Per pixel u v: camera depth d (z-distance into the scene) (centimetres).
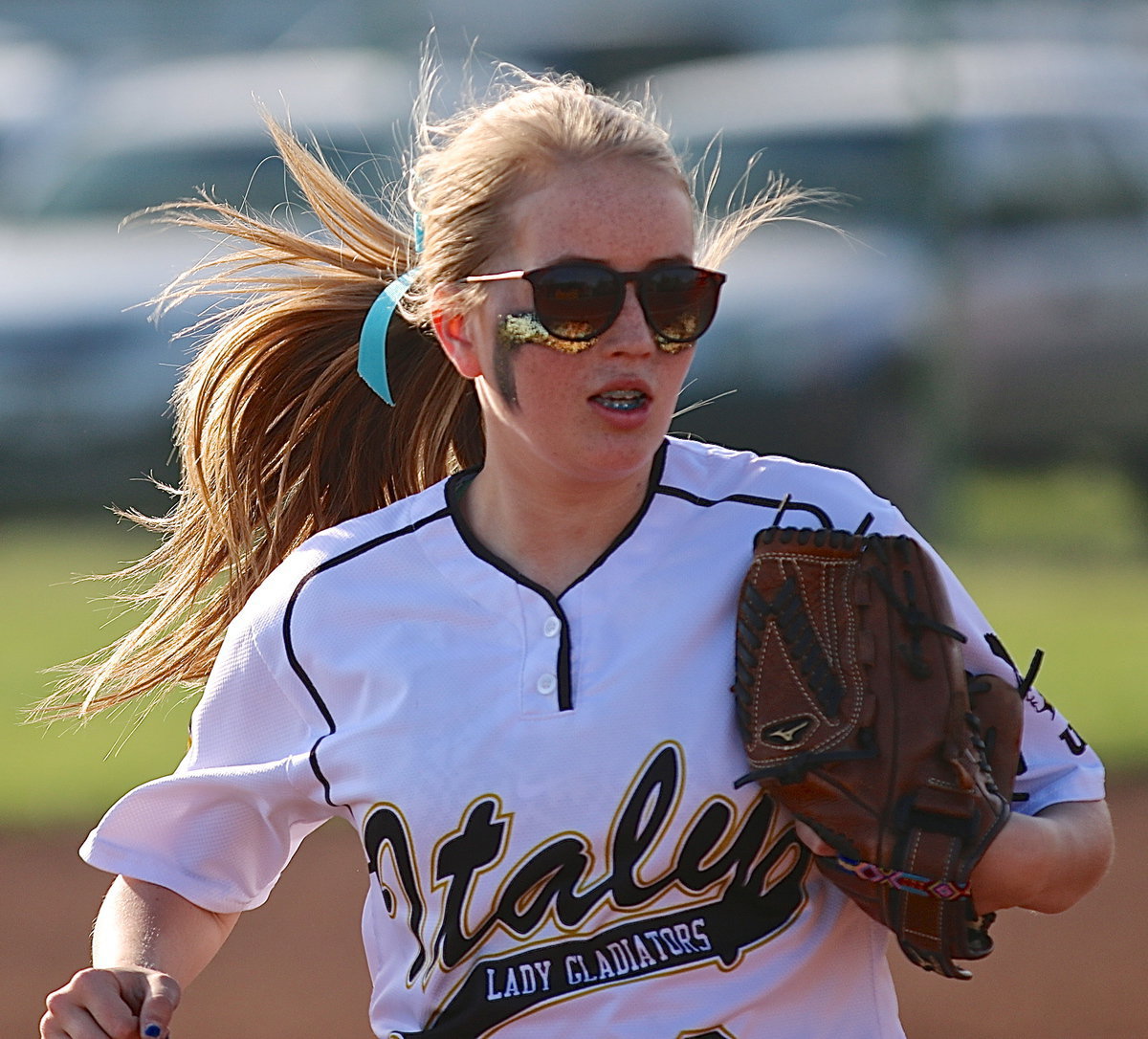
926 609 766
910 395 3628
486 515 824
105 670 1038
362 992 1642
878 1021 795
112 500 3647
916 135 3716
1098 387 3662
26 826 2067
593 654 776
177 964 847
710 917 764
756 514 807
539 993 757
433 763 776
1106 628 2797
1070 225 3700
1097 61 4259
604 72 6288
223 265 1045
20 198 4216
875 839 739
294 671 828
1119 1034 1520
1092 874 791
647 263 758
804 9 6262
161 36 6694
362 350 929
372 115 4206
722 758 763
